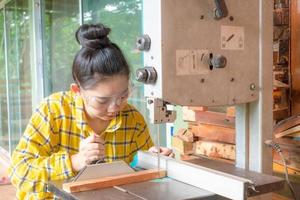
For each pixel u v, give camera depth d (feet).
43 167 4.55
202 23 3.91
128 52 9.61
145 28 3.84
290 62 5.98
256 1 4.21
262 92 4.28
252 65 4.23
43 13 15.43
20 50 17.84
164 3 3.68
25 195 4.74
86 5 11.81
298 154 4.73
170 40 3.74
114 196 3.67
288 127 4.86
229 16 4.06
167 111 3.89
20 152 4.80
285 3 6.04
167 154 4.79
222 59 3.95
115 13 10.27
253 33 4.22
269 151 4.33
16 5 17.99
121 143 5.30
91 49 4.37
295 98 5.90
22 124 18.08
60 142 5.03
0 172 16.69
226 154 5.56
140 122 5.53
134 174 4.18
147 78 3.77
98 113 4.65
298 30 5.87
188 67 3.86
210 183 3.79
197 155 5.94
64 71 13.73
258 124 4.28
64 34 13.58
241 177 3.70
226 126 5.67
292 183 4.72
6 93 20.38
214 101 4.03
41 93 15.69
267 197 4.21
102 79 4.31
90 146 4.41
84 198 3.61
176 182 4.12
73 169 4.48
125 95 4.54
